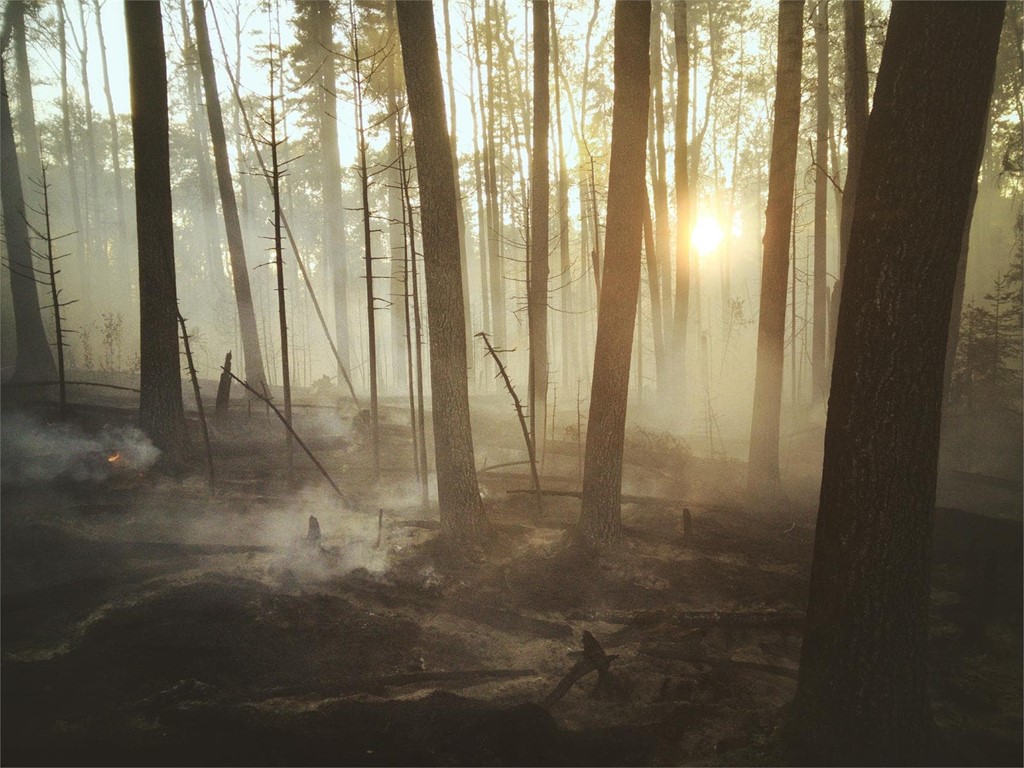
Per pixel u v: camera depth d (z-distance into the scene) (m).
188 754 4.21
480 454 13.52
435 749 4.48
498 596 7.20
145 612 6.12
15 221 14.28
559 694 5.29
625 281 8.36
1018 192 27.42
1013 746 4.50
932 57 3.97
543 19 13.21
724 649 6.47
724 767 4.43
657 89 22.94
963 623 6.63
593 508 8.55
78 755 4.12
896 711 4.21
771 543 9.37
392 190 23.16
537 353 13.22
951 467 14.39
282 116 9.15
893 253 4.10
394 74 22.64
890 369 4.14
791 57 11.50
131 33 10.28
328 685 5.43
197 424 12.62
